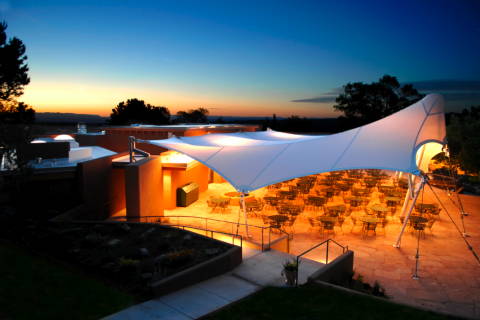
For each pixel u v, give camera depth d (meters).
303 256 11.98
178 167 17.31
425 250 12.52
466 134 24.03
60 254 9.43
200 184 22.44
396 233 14.34
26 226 11.75
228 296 7.90
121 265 8.46
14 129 12.48
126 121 70.19
